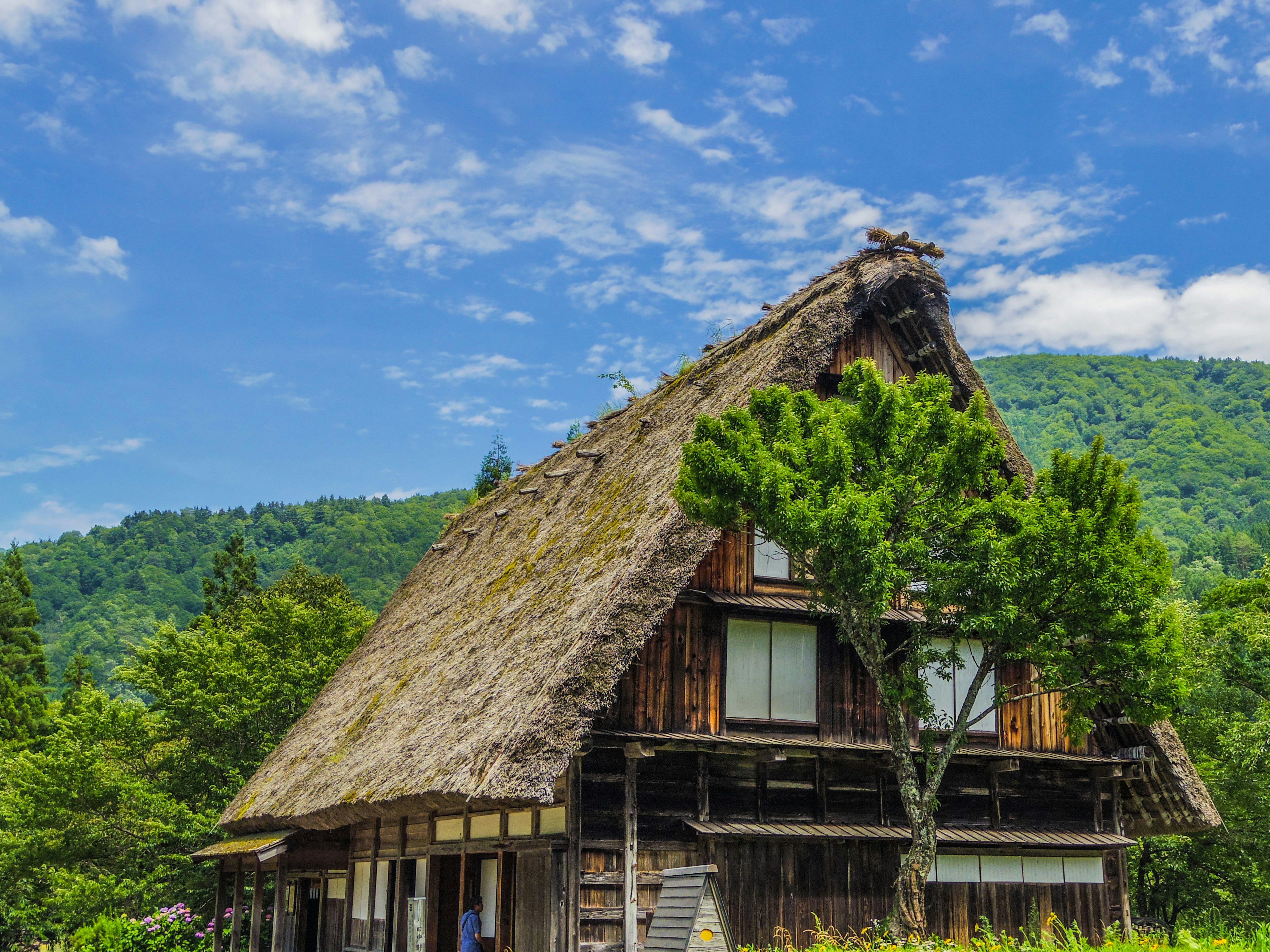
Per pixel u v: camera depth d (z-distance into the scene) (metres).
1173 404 165.12
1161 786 18.41
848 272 17.72
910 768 13.45
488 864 17.38
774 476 12.49
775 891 15.15
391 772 16.03
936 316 17.98
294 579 44.91
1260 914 23.73
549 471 24.64
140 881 26.84
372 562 117.00
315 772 20.30
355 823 21.67
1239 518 129.88
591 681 13.44
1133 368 193.25
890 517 13.13
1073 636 13.52
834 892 15.47
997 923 16.72
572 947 13.75
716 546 16.05
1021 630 13.22
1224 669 25.72
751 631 16.03
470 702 15.70
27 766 27.55
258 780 24.70
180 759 29.28
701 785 15.09
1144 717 13.73
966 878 16.70
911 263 17.64
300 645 31.14
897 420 13.37
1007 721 17.55
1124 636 13.30
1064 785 17.89
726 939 10.62
